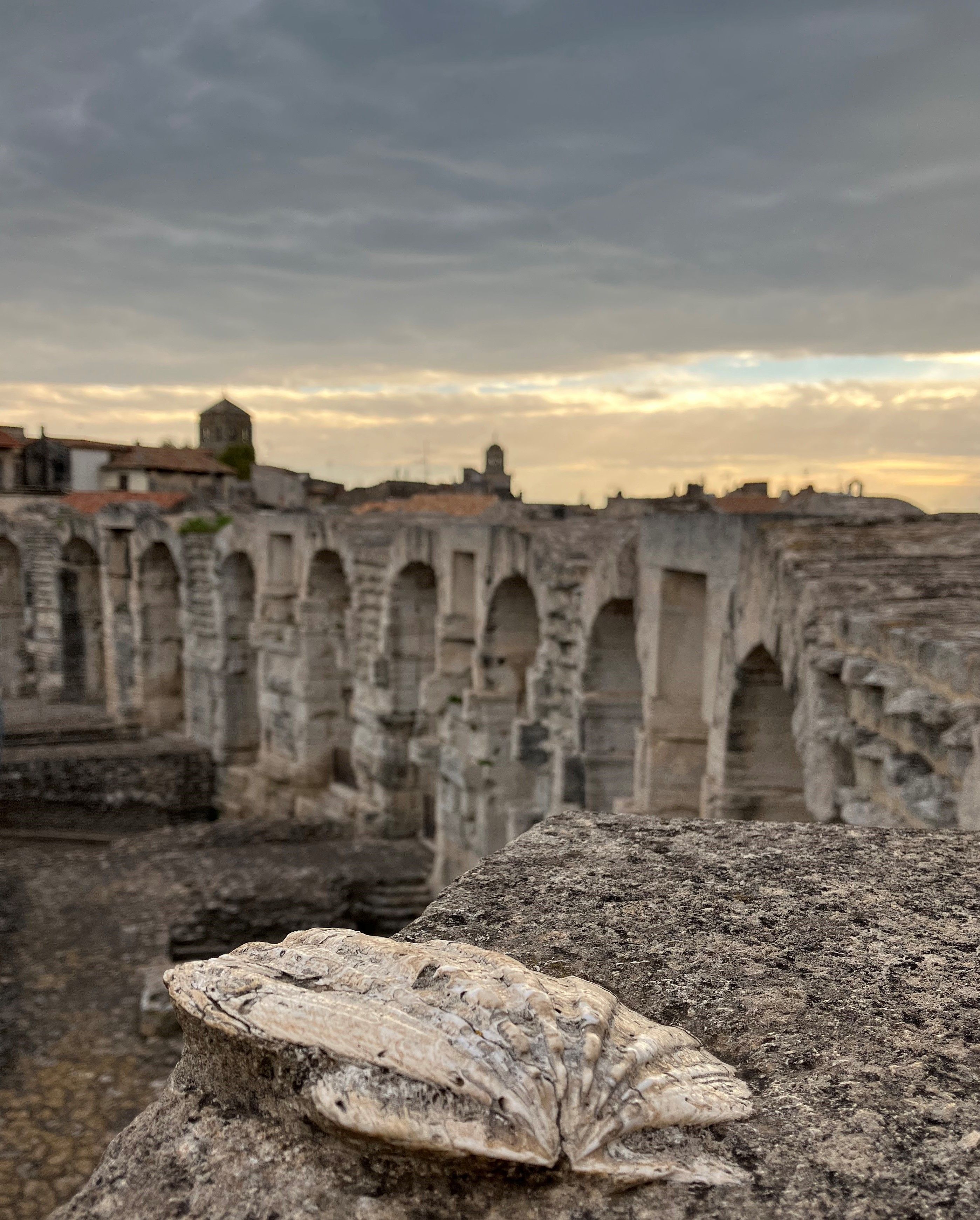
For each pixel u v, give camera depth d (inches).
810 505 621.0
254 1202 79.6
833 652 317.1
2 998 471.8
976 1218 73.3
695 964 111.4
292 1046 88.6
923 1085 88.9
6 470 2102.6
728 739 406.9
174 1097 92.4
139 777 1024.9
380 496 2154.3
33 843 935.7
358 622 832.3
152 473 2164.1
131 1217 79.8
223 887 592.4
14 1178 341.7
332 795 895.7
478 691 641.6
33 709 1334.9
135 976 500.4
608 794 537.3
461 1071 84.0
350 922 594.2
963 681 251.9
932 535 390.0
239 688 1056.8
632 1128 82.5
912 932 118.5
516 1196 78.6
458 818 662.5
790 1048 95.2
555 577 563.2
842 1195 76.3
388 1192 79.7
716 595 423.2
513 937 118.6
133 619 1193.4
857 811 295.3
